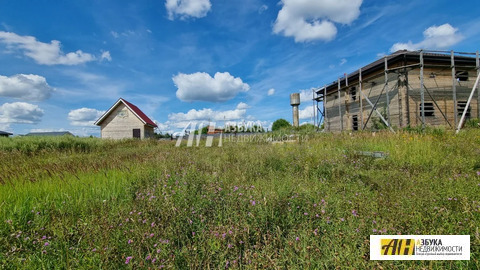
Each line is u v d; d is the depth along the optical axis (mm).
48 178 4176
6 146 8859
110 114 23656
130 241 1890
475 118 14492
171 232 2092
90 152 9922
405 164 5426
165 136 30312
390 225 2088
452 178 3684
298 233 2053
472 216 2154
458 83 15305
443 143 7113
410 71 14281
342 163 5402
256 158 6359
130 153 8484
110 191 3447
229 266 1782
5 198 3041
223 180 3918
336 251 1711
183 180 3555
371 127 16125
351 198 2986
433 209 2398
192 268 1698
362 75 17234
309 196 2893
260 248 1973
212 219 2492
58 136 12141
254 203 2498
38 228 2271
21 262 1743
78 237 2057
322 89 20938
